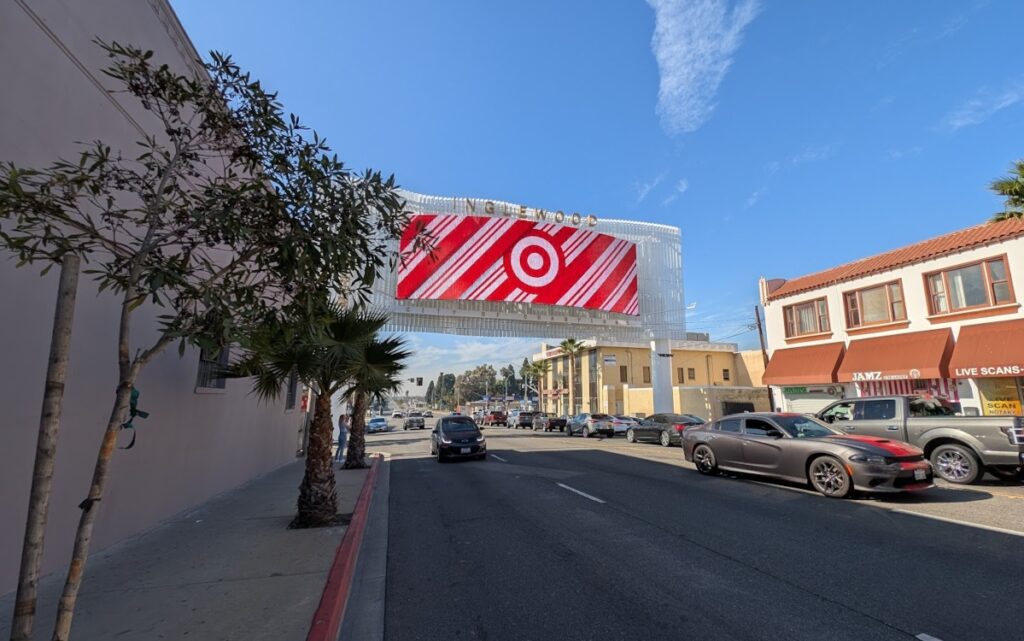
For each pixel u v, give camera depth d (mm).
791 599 4293
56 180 3045
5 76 4184
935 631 3670
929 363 16516
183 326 3061
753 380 45906
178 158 3607
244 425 10734
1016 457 8914
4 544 4203
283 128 3594
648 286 27375
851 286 20172
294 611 4000
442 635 3830
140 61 3441
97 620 3809
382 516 8078
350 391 8125
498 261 23094
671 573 4992
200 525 6875
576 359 52438
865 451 8164
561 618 4055
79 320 5141
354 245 3617
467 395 137500
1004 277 15500
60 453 4902
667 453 17438
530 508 8227
